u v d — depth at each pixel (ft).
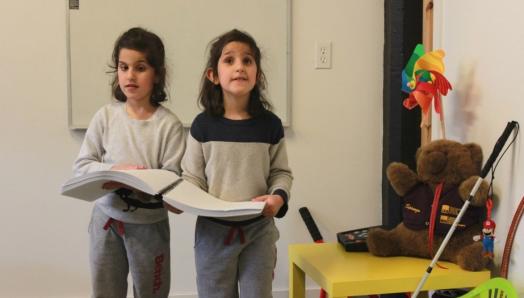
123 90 4.91
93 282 4.92
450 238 4.99
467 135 5.73
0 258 7.06
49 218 7.09
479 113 5.47
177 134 5.06
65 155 7.05
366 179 7.52
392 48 7.06
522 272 4.73
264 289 4.58
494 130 5.18
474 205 4.92
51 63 6.95
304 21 7.27
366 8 7.38
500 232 5.09
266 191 4.78
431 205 5.10
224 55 4.58
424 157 5.15
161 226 5.05
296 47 7.28
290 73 7.25
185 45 7.07
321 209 7.45
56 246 7.13
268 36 7.18
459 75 5.90
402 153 7.11
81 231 7.15
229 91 4.56
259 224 4.65
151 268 4.97
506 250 4.83
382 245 5.22
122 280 5.03
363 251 5.47
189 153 4.74
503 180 5.05
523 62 4.69
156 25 7.02
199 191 4.48
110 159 4.99
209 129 4.66
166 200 4.07
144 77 4.90
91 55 6.94
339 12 7.33
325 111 7.39
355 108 7.43
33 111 6.98
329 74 7.36
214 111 4.71
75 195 4.57
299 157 7.39
